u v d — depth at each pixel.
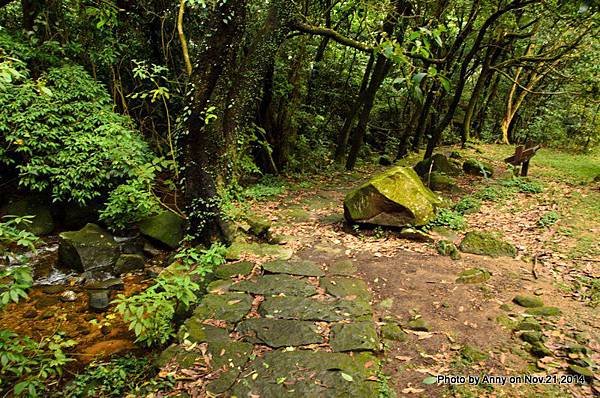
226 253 5.28
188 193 5.94
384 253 5.40
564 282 4.55
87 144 7.05
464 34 9.92
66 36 8.42
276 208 7.93
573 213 7.02
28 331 4.48
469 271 4.68
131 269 6.09
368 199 6.17
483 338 3.47
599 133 16.27
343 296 4.17
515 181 9.27
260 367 3.06
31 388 3.03
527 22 12.31
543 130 17.33
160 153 9.39
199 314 3.81
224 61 5.42
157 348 3.92
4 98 6.66
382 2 7.61
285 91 10.52
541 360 3.15
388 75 14.92
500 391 2.84
